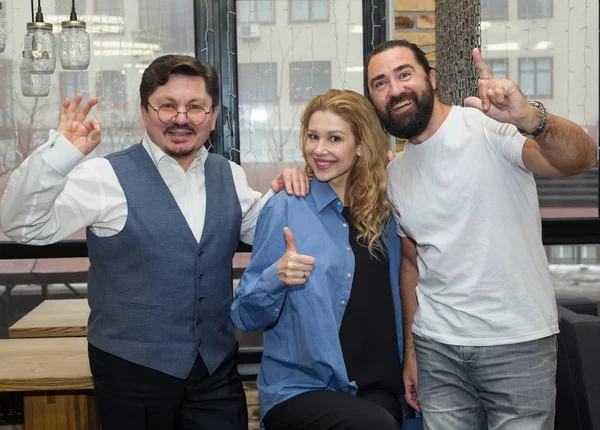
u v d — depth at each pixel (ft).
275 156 11.80
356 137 6.79
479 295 6.37
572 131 5.75
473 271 6.38
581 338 7.32
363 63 11.74
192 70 6.48
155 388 6.69
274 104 11.74
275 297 6.25
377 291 6.85
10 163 11.32
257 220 6.97
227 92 11.51
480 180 6.37
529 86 11.83
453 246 6.46
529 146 6.19
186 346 6.77
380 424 5.93
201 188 7.05
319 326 6.44
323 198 6.83
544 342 6.47
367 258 6.88
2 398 11.11
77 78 11.38
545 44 11.77
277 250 6.67
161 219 6.66
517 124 5.65
